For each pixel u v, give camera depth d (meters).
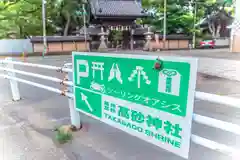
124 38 25.33
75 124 2.81
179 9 27.14
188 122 1.42
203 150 2.19
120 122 1.98
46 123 3.11
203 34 30.95
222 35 32.34
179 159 2.06
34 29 23.97
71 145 2.44
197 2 27.53
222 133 2.56
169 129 1.55
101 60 2.08
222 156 2.05
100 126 2.93
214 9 30.70
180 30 27.25
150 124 1.69
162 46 24.19
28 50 21.81
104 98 2.13
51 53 20.06
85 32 22.81
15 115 3.49
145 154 2.19
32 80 6.54
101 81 2.13
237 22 15.89
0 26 22.50
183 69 1.40
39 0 22.22
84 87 2.38
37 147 2.43
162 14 27.03
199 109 3.47
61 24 25.34
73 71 2.51
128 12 24.58
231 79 6.00
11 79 4.29
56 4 23.11
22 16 23.19
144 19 27.91
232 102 1.29
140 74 1.71
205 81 5.91
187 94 1.40
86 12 25.22
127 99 1.86
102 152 2.26
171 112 1.52
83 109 2.46
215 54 14.85
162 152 2.21
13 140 2.61
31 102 4.21
